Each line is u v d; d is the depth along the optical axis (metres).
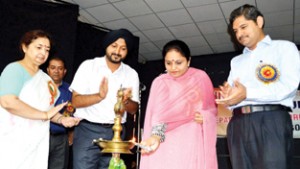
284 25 5.96
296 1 5.04
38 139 2.00
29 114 1.91
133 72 2.71
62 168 2.88
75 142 2.47
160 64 8.18
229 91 1.70
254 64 1.89
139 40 6.81
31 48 2.05
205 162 2.01
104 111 2.46
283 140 1.67
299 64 1.77
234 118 1.87
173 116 2.09
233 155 1.83
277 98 1.70
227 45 7.02
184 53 2.11
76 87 2.48
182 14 5.56
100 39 5.75
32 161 1.98
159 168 2.08
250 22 1.87
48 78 2.20
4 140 1.90
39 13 4.46
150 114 2.19
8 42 4.12
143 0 5.10
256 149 1.71
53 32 4.52
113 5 5.27
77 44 5.34
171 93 2.16
